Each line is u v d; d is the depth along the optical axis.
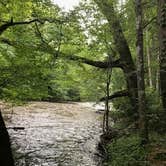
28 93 13.79
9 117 23.69
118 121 19.72
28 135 18.12
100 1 15.04
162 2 14.09
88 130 20.94
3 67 12.76
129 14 16.66
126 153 11.72
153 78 26.39
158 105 15.80
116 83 22.31
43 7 11.69
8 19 11.48
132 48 20.08
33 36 12.91
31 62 12.67
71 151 15.04
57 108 34.66
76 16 12.91
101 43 16.69
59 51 14.19
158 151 10.93
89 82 18.98
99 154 14.31
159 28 14.39
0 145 9.13
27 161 13.06
